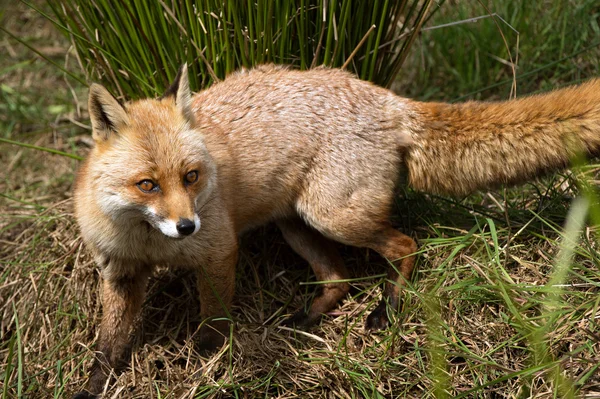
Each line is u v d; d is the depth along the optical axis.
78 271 6.00
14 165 8.03
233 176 5.32
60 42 9.73
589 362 4.35
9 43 9.70
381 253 5.58
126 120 4.62
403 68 8.48
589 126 5.21
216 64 5.87
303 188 5.56
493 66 8.07
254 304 5.80
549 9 8.07
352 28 5.82
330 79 5.59
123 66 6.02
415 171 5.64
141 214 4.62
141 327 5.68
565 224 5.51
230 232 5.21
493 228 5.18
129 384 5.11
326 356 5.12
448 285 5.32
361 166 5.41
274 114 5.48
